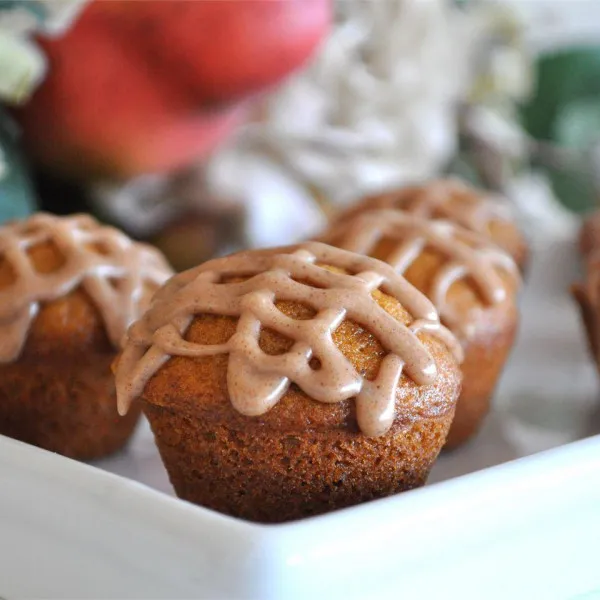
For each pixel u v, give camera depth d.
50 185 0.33
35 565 0.22
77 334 0.26
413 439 0.23
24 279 0.26
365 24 0.37
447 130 0.40
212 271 0.23
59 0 0.31
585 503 0.22
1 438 0.22
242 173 0.34
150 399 0.23
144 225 0.34
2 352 0.25
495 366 0.27
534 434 0.28
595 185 0.44
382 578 0.20
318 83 0.36
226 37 0.31
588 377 0.31
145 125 0.32
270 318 0.22
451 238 0.28
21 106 0.32
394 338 0.23
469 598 0.21
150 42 0.31
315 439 0.23
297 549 0.20
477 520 0.21
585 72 0.44
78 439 0.26
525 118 0.45
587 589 0.22
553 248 0.35
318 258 0.23
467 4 0.42
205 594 0.20
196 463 0.23
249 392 0.22
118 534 0.21
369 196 0.32
